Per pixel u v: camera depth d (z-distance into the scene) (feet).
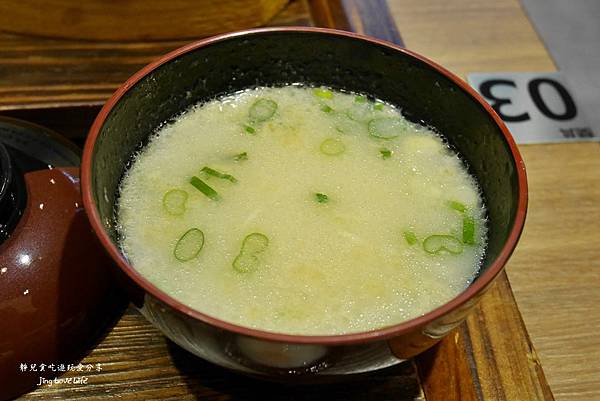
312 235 0.71
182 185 0.76
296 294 0.67
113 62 0.99
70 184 0.81
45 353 0.72
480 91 1.03
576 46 1.12
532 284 0.82
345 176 0.77
